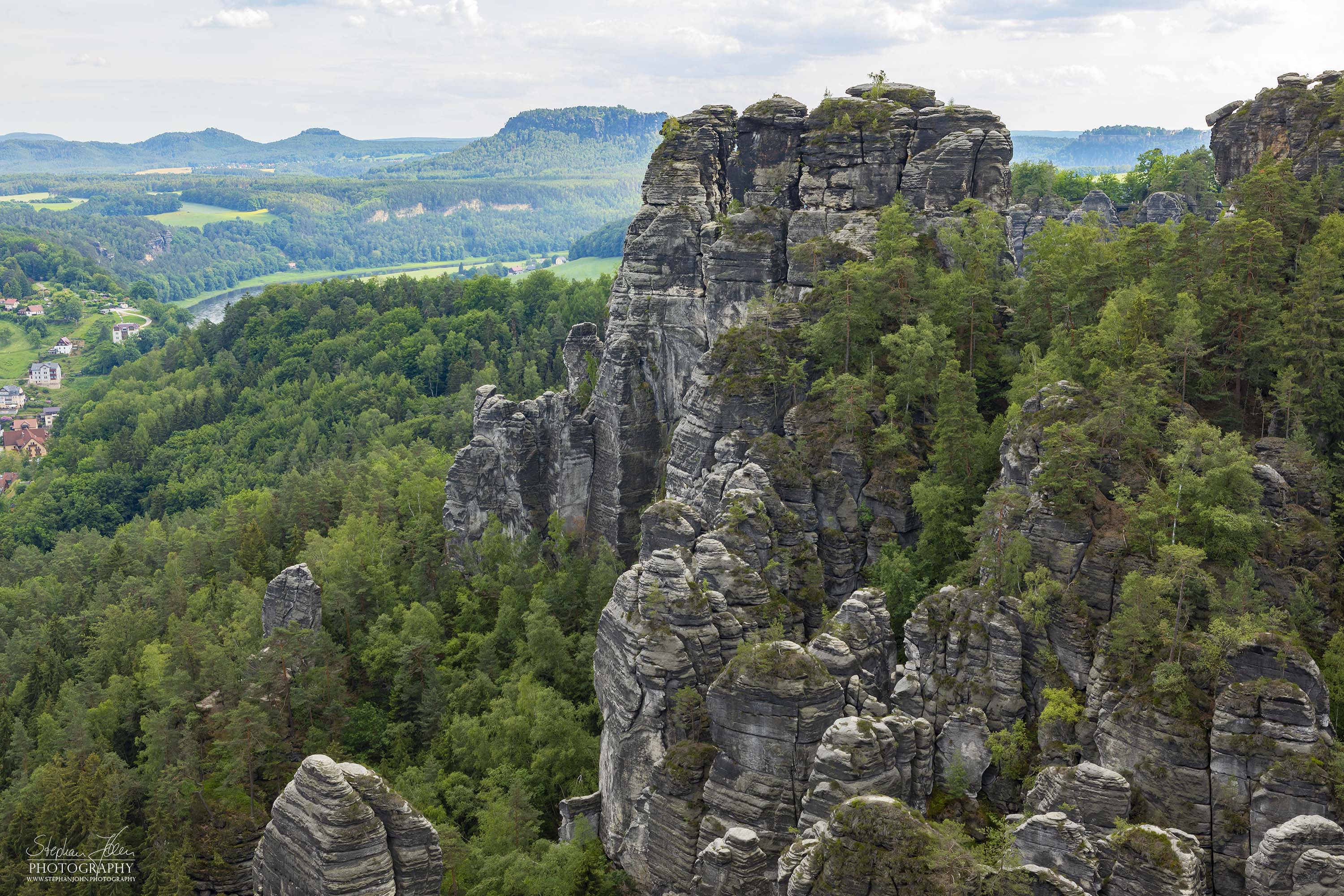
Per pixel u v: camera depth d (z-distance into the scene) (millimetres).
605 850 78125
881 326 96875
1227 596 63438
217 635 116250
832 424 90562
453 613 122188
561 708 95312
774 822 65750
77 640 130125
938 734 67875
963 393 86562
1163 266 91562
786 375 95500
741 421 96375
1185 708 58594
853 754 61188
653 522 86438
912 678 70688
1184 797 57469
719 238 113062
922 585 79812
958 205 105000
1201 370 82125
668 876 70750
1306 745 55156
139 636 124750
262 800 88438
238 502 177250
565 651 105250
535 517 131000
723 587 78812
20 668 125938
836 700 66250
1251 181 93812
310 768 57062
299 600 110500
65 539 196250
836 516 87250
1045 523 69688
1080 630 65938
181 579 138250
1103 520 69188
